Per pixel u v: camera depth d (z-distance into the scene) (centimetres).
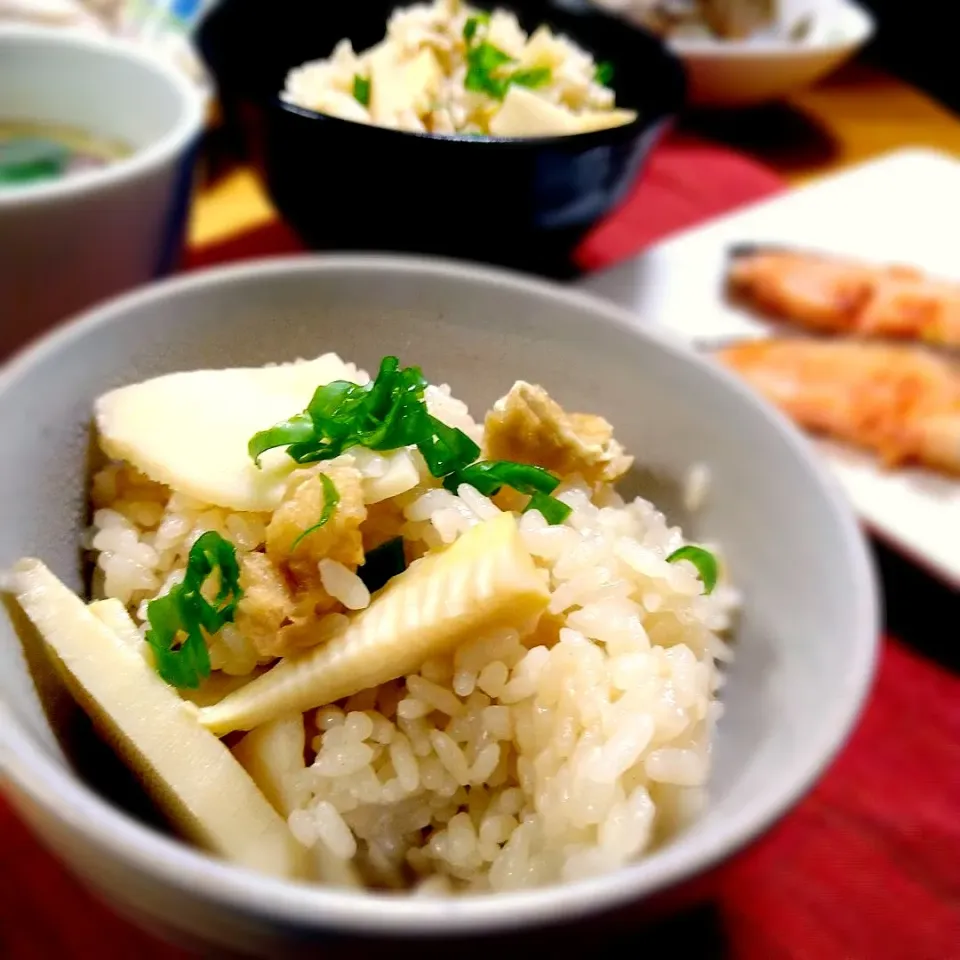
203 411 18
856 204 37
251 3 31
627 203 37
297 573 16
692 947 18
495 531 16
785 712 16
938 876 20
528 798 16
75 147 31
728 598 18
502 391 20
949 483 27
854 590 16
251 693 16
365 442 17
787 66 41
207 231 33
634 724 16
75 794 13
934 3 53
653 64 32
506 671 16
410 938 12
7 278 25
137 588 17
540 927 12
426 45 29
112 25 37
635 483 20
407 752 16
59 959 18
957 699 23
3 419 16
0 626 15
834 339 32
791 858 20
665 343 19
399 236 28
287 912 12
